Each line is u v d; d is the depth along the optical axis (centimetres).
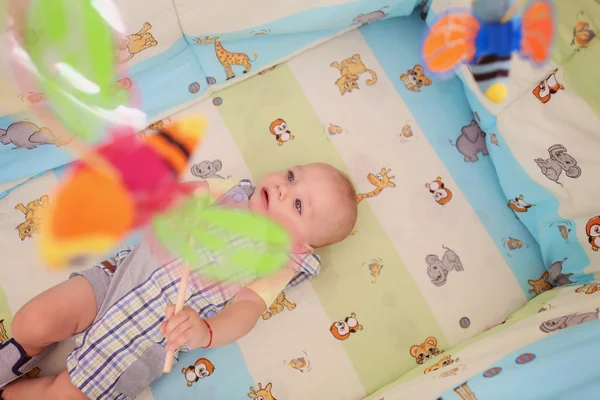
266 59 137
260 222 121
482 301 126
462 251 130
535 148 121
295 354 120
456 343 123
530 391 83
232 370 118
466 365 102
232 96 137
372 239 129
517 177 127
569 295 114
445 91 143
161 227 118
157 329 111
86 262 121
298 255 121
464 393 89
